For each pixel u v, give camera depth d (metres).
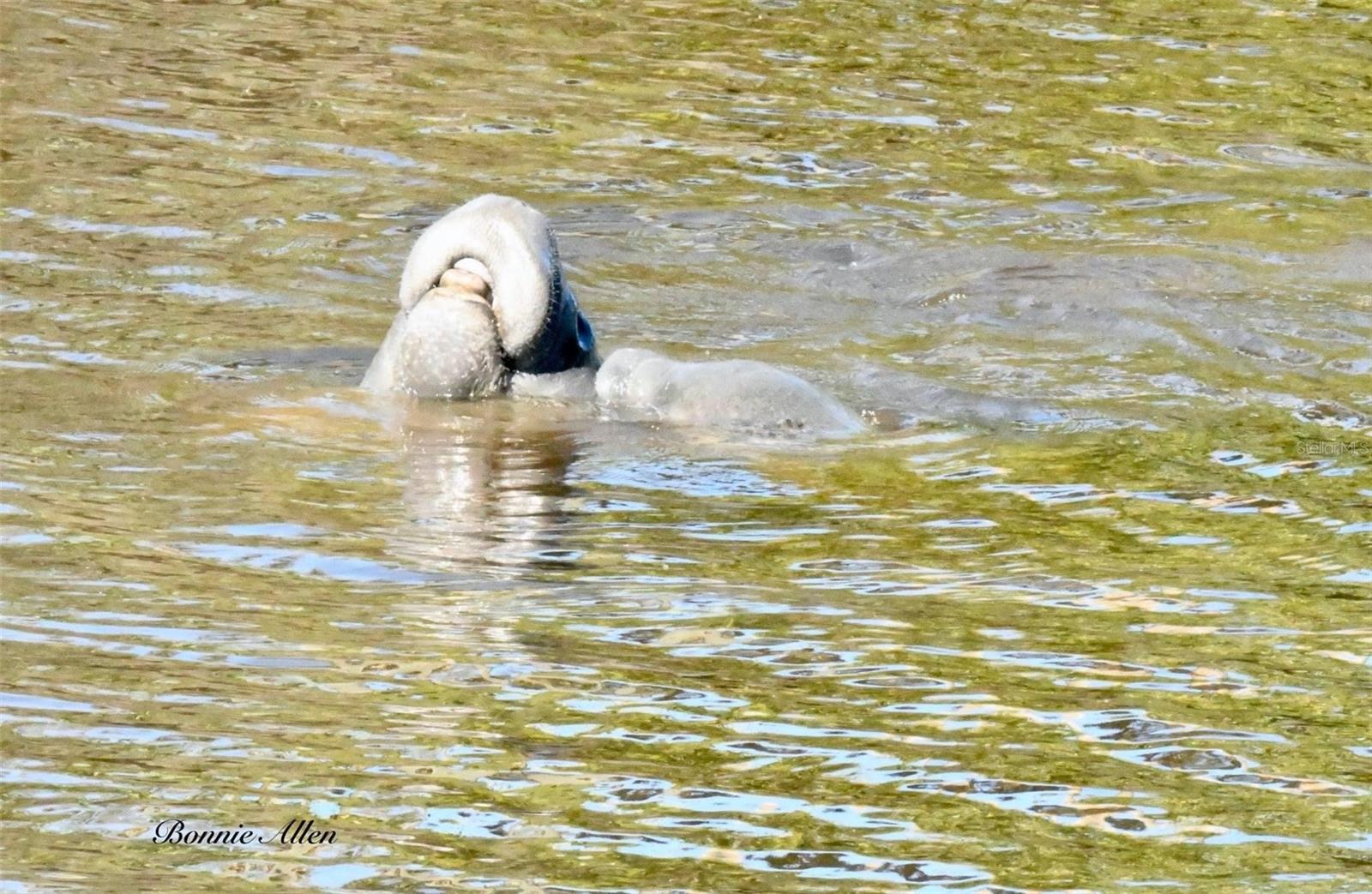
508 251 14.20
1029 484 12.88
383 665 9.80
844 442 13.68
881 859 8.08
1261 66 27.08
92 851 8.00
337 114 23.27
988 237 19.80
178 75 24.39
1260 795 8.71
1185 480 13.00
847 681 9.77
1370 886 7.96
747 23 28.39
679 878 7.91
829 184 21.59
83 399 14.00
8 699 9.30
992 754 9.05
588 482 12.72
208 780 8.59
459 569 11.14
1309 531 12.05
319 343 15.79
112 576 10.82
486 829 8.27
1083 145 23.42
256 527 11.67
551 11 28.58
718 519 12.07
